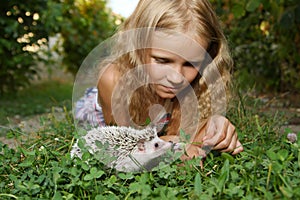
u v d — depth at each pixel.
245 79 1.52
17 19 1.58
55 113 1.30
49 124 1.00
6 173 0.62
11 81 1.75
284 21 1.16
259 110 1.04
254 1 1.10
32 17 1.60
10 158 0.65
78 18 2.28
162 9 0.60
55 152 0.62
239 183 0.50
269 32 1.58
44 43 1.67
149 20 0.61
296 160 0.59
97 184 0.54
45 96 1.83
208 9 0.64
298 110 1.26
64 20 2.18
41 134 0.84
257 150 0.55
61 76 2.74
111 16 2.60
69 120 0.88
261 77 1.59
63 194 0.52
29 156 0.62
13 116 1.36
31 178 0.54
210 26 0.64
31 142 0.80
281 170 0.51
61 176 0.55
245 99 1.04
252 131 0.79
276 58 1.56
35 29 1.62
